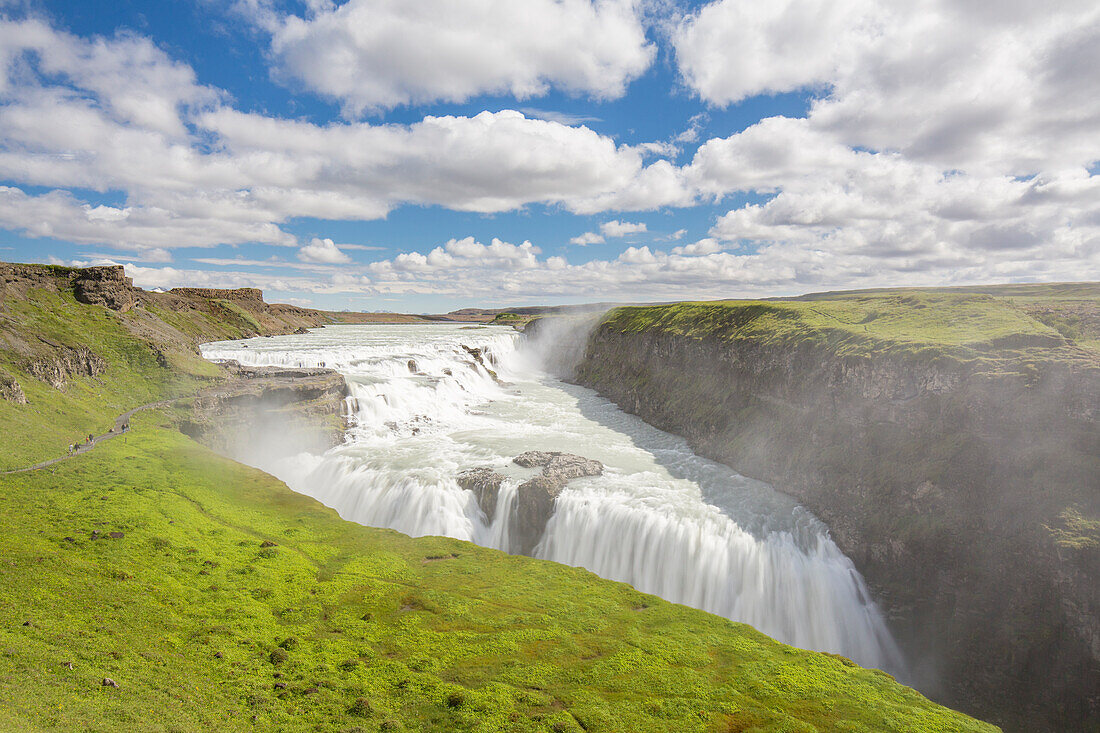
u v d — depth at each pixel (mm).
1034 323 65500
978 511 51406
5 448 58688
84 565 39625
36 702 23125
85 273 111500
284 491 64688
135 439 69938
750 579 55844
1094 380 49656
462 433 96188
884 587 54688
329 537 53969
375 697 30156
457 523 65375
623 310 167125
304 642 35500
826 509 63094
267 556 47125
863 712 30875
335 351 125875
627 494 68062
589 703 30641
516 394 136500
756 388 88250
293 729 26609
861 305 92938
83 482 55000
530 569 49531
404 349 141750
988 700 46156
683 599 57469
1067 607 43781
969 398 56156
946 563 51219
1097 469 47062
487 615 40562
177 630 34688
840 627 54312
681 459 83938
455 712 29281
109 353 91938
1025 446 51344
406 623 38844
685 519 61469
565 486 69625
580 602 43500
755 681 33594
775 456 74875
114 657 29594
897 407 62812
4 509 46469
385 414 100688
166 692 27422
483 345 165750
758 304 106438
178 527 49156
